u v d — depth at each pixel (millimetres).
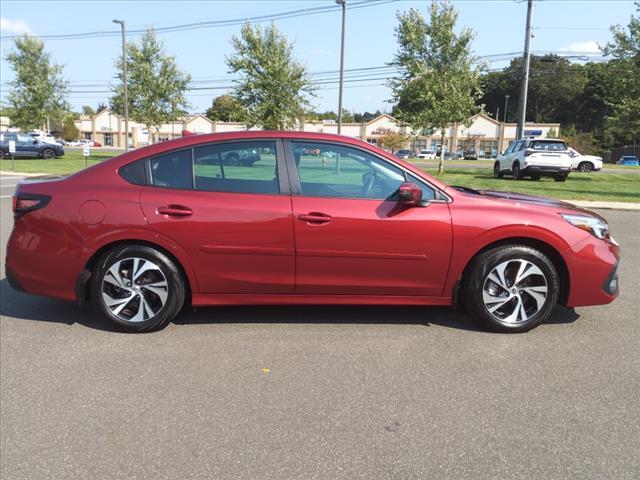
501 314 4398
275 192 4250
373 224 4188
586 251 4293
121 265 4266
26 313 4820
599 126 95875
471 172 27344
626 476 2535
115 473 2551
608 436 2875
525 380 3539
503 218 4242
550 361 3855
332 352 3982
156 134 38688
